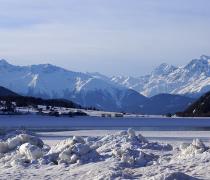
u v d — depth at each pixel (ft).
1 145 108.47
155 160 89.15
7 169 87.66
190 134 272.92
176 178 61.98
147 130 353.72
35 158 94.43
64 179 74.69
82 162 86.99
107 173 70.79
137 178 69.72
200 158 80.84
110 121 649.20
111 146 109.40
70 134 271.28
